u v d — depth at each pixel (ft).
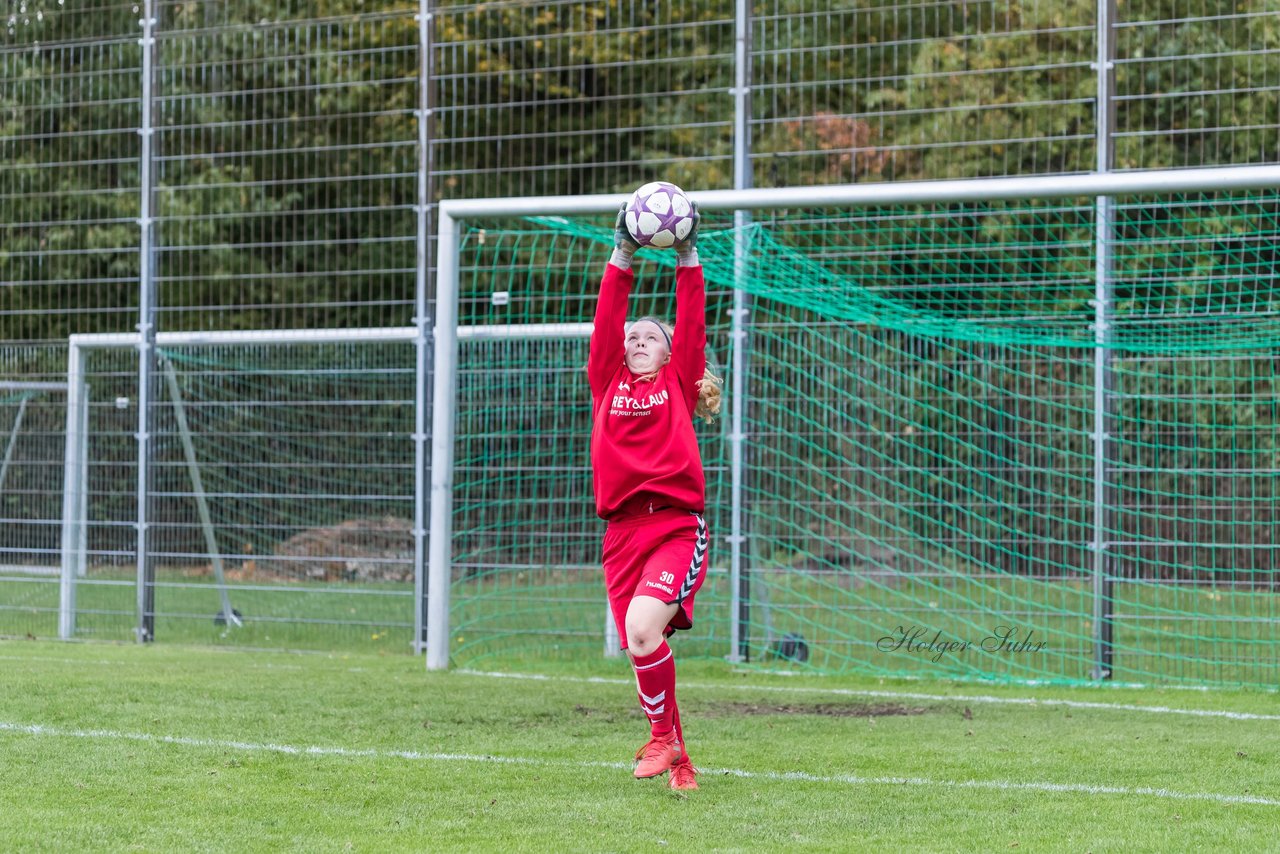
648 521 54.13
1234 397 100.48
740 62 100.01
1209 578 114.42
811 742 66.59
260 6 147.33
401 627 108.27
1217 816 50.62
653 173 150.51
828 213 128.06
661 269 127.75
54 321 140.67
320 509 113.91
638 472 53.72
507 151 153.89
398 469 110.93
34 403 118.83
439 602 95.04
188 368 115.75
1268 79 118.83
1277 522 102.06
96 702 74.13
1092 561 99.66
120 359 124.77
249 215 115.96
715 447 111.45
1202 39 115.96
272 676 88.28
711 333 105.40
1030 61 127.24
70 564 115.14
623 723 71.31
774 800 52.65
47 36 133.80
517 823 48.47
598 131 105.40
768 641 100.73
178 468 115.55
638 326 55.42
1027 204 123.54
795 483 115.75
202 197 146.20
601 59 146.61
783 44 134.31
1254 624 101.65
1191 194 114.01
